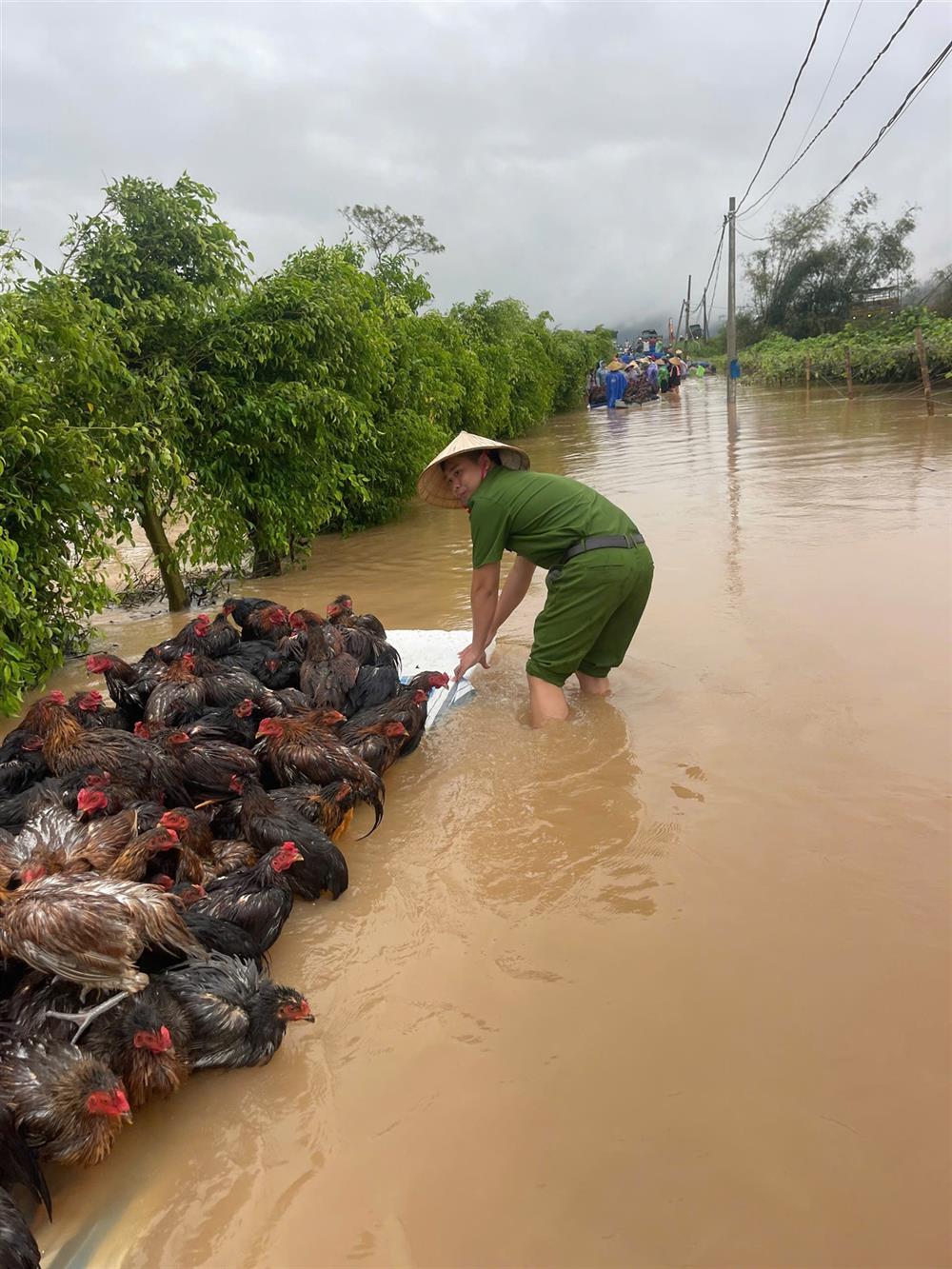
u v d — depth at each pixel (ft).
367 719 16.62
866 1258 7.00
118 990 9.59
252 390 30.96
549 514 17.34
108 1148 8.58
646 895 11.94
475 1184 7.97
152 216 29.78
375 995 10.59
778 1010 9.66
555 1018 9.87
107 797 13.42
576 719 17.79
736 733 16.43
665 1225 7.40
